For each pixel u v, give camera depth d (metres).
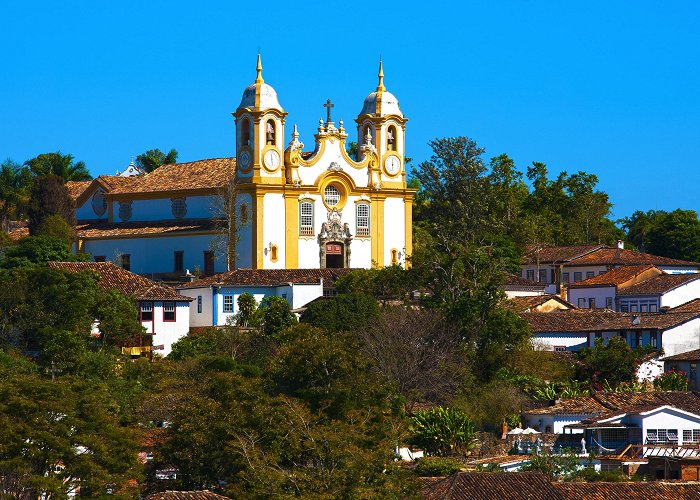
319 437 73.00
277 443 76.00
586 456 91.38
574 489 75.38
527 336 112.75
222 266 145.75
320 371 88.06
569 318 124.94
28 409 74.00
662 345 117.38
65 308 105.00
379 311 113.69
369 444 74.56
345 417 80.56
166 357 109.00
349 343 93.06
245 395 81.38
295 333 96.38
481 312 113.31
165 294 115.12
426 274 120.44
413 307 119.31
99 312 106.88
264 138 145.88
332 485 70.12
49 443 72.69
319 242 147.50
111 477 73.69
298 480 71.00
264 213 144.75
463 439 94.94
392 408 92.88
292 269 136.25
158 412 90.50
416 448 95.25
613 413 96.38
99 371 96.00
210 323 126.88
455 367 107.75
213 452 77.75
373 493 69.38
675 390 108.88
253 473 71.88
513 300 133.00
